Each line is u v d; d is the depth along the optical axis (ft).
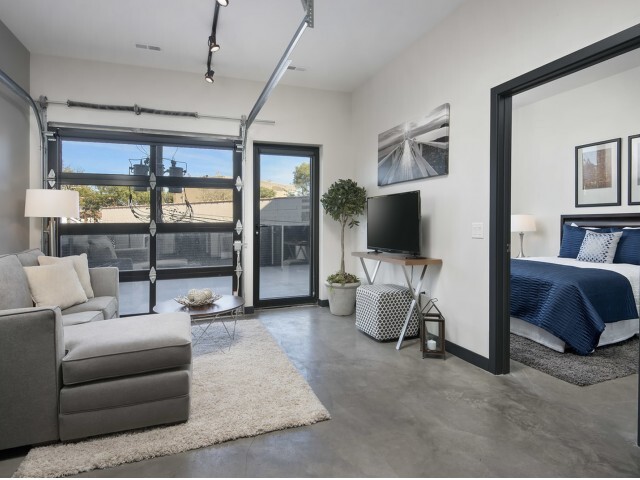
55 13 10.18
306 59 13.14
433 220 11.09
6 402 5.59
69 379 5.83
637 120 13.62
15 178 11.35
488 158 9.00
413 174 11.95
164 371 6.48
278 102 15.37
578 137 15.47
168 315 8.24
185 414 6.51
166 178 14.17
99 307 9.54
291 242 16.37
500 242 8.79
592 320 9.75
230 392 7.72
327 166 16.07
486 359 9.08
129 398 6.14
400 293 11.56
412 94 12.01
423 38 11.47
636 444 6.02
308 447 5.94
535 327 11.09
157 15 10.31
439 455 5.74
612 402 7.45
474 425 6.59
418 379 8.59
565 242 15.17
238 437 6.17
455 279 10.16
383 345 11.05
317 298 16.60
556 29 7.30
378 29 11.07
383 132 13.83
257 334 11.90
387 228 12.53
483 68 9.12
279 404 7.22
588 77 14.43
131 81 13.42
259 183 15.70
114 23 10.71
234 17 10.42
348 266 16.47
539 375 8.81
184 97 14.03
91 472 5.32
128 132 13.50
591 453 5.78
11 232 11.10
